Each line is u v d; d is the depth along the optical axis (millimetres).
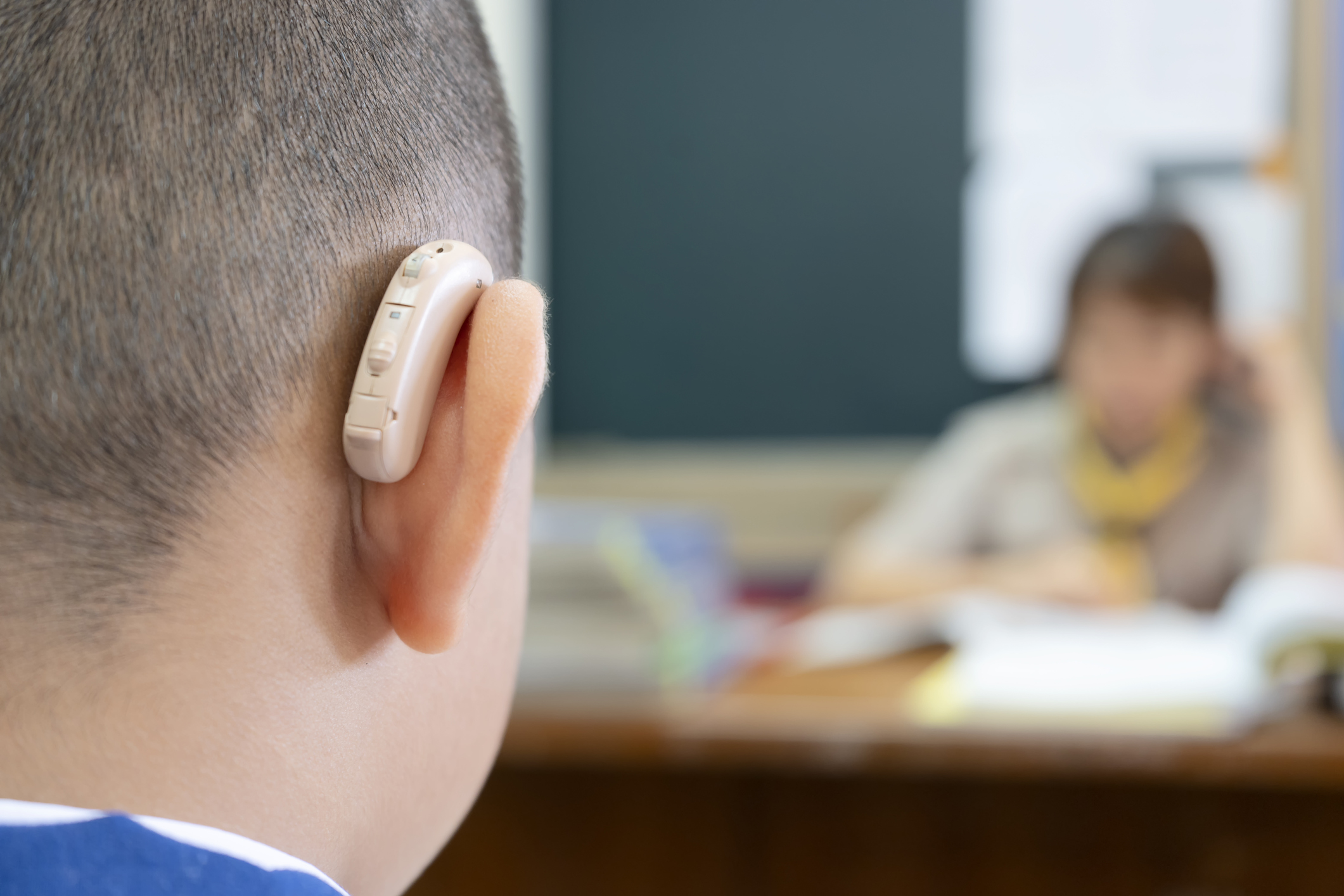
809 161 2736
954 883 1055
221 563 248
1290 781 909
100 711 241
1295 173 2520
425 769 308
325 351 259
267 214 251
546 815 1095
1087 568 1669
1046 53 2615
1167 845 1025
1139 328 1752
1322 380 2496
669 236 2801
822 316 2754
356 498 269
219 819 254
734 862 1078
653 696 1078
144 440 239
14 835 222
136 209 241
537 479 2770
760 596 2592
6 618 235
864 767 964
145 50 249
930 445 2723
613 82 2791
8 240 237
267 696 257
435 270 259
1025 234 2652
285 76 261
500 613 329
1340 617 1004
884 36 2682
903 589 1721
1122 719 970
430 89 291
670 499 2719
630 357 2830
